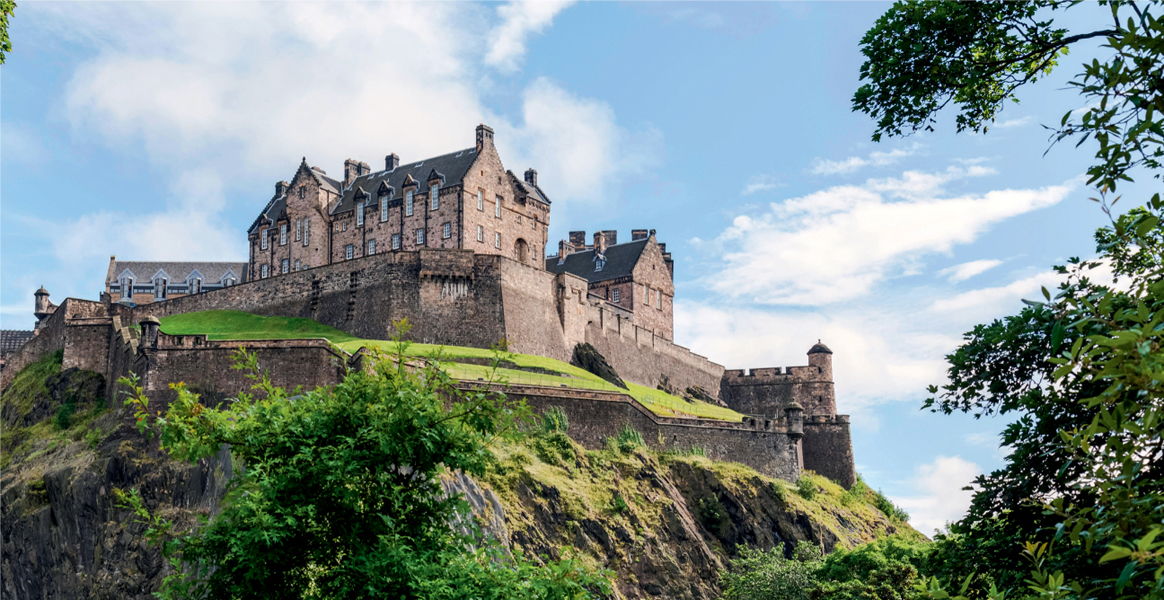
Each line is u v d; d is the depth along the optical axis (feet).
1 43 91.91
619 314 364.58
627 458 249.96
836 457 351.67
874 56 76.54
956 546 83.92
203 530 82.94
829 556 217.15
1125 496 40.47
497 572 80.64
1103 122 44.88
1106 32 64.80
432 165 352.49
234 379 223.10
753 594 208.44
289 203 375.25
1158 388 38.27
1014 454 77.71
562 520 217.77
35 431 244.63
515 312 303.27
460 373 248.93
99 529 211.00
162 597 79.61
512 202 355.56
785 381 396.16
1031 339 83.10
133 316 308.60
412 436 80.89
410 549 77.92
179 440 79.61
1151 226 43.98
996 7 71.36
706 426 279.90
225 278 508.94
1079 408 72.74
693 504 255.09
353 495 78.18
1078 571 64.03
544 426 241.35
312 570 81.82
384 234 348.59
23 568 220.84
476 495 199.72
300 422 81.46
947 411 88.89
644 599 216.13
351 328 300.61
